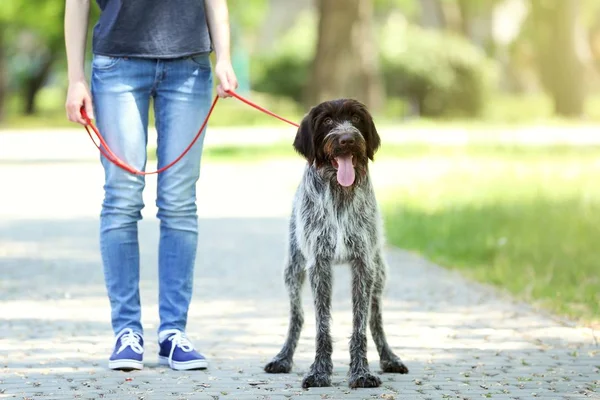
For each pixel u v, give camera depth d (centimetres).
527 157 2734
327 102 699
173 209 732
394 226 1524
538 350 791
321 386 677
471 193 1911
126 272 732
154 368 727
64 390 658
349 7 3991
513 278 1114
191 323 905
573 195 1819
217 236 1488
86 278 1145
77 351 783
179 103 724
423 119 4859
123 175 722
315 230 692
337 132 671
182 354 721
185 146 727
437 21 7406
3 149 3306
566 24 4838
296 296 734
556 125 4344
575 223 1487
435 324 898
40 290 1067
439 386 676
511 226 1487
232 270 1205
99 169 2597
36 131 4497
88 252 1342
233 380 694
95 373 708
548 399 639
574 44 4872
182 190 732
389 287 1095
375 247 704
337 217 689
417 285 1108
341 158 677
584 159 2659
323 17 4019
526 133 3734
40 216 1722
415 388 671
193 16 722
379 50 5028
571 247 1294
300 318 735
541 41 4969
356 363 685
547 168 2428
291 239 734
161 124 731
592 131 3872
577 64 4875
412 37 5134
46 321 905
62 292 1056
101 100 719
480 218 1573
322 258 695
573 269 1151
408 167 2500
